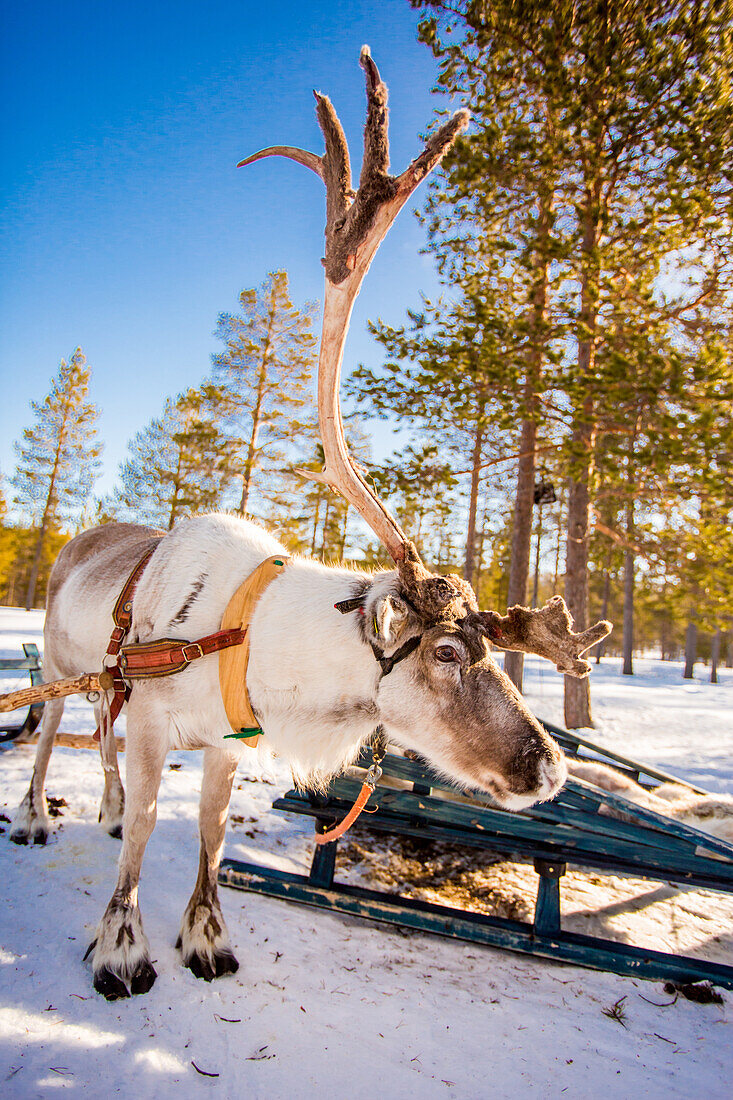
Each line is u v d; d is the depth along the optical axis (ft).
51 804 14.28
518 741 8.11
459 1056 8.20
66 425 132.77
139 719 9.20
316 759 9.28
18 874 11.19
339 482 9.02
